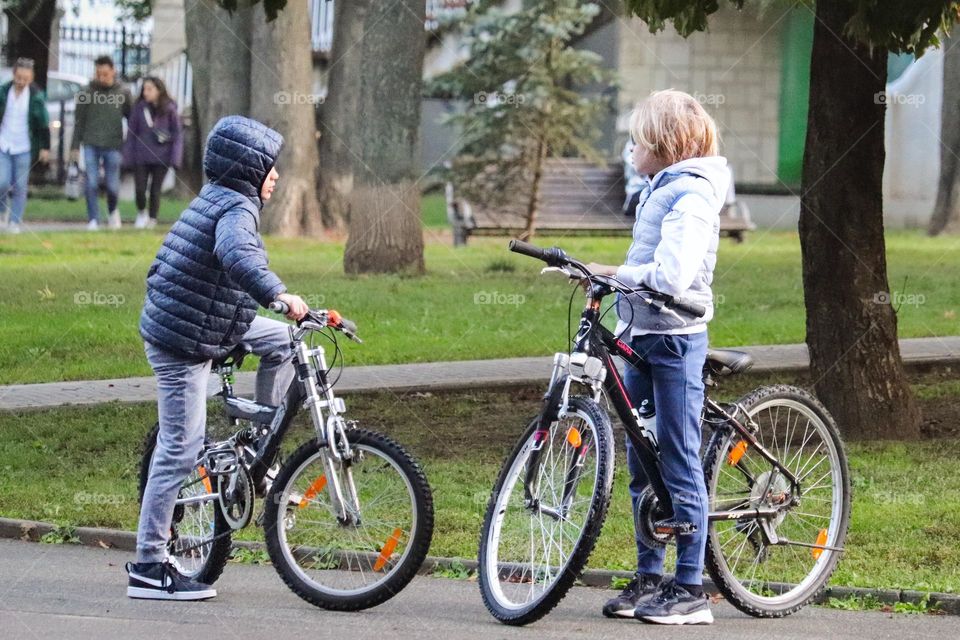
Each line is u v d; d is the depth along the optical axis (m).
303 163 44.00
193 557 12.87
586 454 11.26
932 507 16.00
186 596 12.39
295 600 12.49
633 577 12.95
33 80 44.56
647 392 11.65
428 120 47.12
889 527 15.06
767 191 50.47
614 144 47.94
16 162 40.34
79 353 26.70
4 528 15.84
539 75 44.50
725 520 11.87
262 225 43.75
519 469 11.55
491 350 27.77
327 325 11.86
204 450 12.57
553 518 11.30
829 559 12.38
